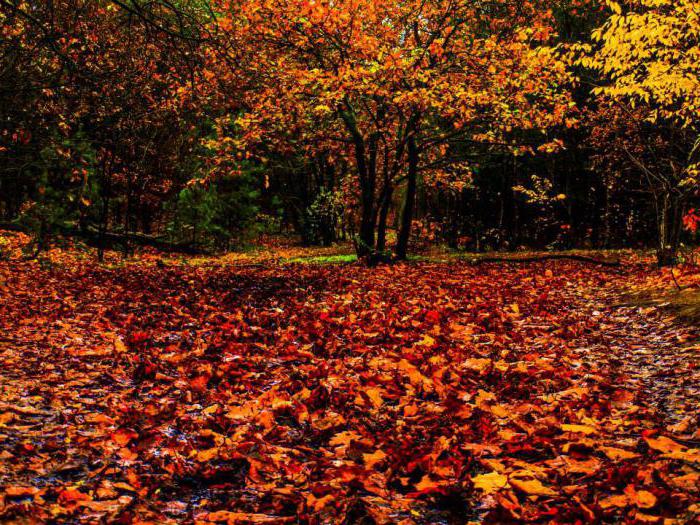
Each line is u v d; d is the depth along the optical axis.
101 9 11.16
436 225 28.53
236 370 5.30
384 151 21.34
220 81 7.36
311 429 3.93
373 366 5.54
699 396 4.35
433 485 2.89
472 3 17.00
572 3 18.48
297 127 17.59
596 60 11.36
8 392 4.24
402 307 8.99
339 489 2.91
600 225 25.28
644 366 5.49
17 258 15.98
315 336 6.96
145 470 3.19
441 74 15.84
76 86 9.76
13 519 2.45
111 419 3.87
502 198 25.86
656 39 10.08
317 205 29.27
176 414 4.09
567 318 8.14
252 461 3.22
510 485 2.90
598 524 2.47
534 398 4.57
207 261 22.48
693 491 2.72
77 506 2.65
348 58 15.93
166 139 24.86
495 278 13.26
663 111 12.56
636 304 8.66
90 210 21.30
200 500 2.91
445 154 21.95
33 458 3.16
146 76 10.67
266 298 10.49
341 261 19.72
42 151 13.37
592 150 23.22
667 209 13.55
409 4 17.12
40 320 7.44
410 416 4.20
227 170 18.09
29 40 9.71
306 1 14.94
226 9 14.83
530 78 15.25
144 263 19.38
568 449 3.34
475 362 5.65
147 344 6.25
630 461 3.15
